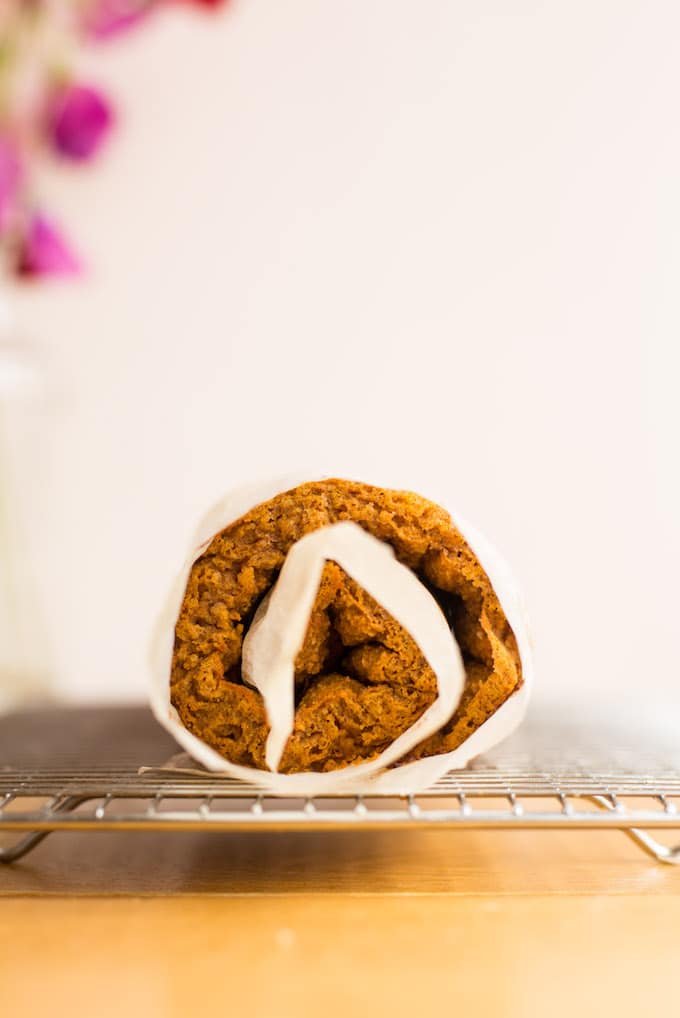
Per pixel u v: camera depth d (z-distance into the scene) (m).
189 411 0.70
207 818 0.27
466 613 0.30
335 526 0.28
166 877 0.29
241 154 0.69
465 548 0.30
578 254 0.69
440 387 0.70
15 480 0.67
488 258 0.69
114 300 0.70
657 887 0.29
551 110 0.69
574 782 0.31
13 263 0.68
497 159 0.69
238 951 0.25
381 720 0.29
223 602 0.30
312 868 0.30
